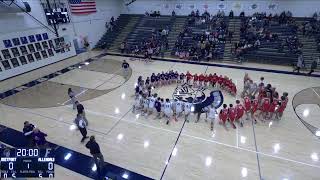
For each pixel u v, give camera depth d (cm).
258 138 1022
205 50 2147
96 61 2234
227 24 2453
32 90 1569
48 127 1121
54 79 1766
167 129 1096
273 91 1218
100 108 1305
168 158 901
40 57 2028
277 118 1166
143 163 875
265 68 1911
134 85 1628
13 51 1800
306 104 1317
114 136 1047
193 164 868
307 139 1013
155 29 2659
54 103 1373
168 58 2248
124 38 2689
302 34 2128
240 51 2061
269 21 2308
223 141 1002
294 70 1831
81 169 845
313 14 2283
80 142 1002
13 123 1157
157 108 1146
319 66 1859
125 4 3039
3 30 1708
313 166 856
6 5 1611
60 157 906
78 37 2427
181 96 1420
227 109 1086
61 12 2156
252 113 1143
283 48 2045
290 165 862
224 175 813
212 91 1491
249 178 800
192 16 2622
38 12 1947
